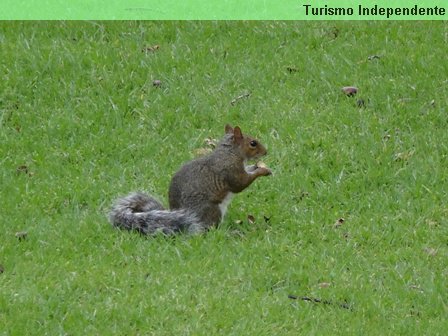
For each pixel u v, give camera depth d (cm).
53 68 1617
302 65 1638
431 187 1348
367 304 1076
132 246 1183
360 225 1257
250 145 1216
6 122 1508
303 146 1433
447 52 1673
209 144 1452
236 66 1638
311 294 1101
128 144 1445
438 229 1255
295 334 1022
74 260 1159
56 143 1458
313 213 1283
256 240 1211
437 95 1557
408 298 1097
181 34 1727
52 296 1070
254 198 1317
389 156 1413
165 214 1205
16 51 1661
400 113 1511
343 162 1397
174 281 1107
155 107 1530
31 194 1317
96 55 1645
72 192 1317
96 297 1076
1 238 1205
